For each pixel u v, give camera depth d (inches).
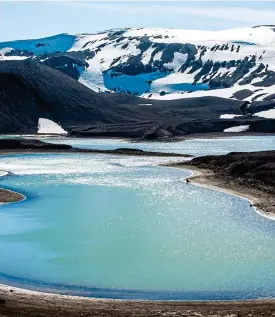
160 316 1109.1
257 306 1208.2
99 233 1967.3
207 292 1385.3
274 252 1727.4
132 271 1549.0
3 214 2289.6
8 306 1157.1
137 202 2576.3
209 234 1947.6
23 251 1742.1
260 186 2913.4
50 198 2689.5
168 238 1893.5
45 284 1440.7
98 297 1344.7
